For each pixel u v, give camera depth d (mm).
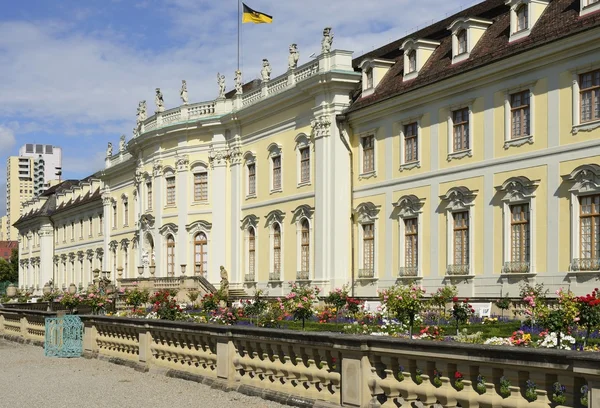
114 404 15336
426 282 35281
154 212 57438
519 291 30078
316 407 12930
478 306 29109
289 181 45375
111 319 22016
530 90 30047
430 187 35281
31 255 99562
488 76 31875
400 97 36844
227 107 53531
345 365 12211
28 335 32594
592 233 27578
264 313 30391
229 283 51188
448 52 35750
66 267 89312
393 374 11430
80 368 21688
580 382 8570
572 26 27969
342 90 41438
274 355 14414
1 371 22047
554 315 17375
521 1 30969
